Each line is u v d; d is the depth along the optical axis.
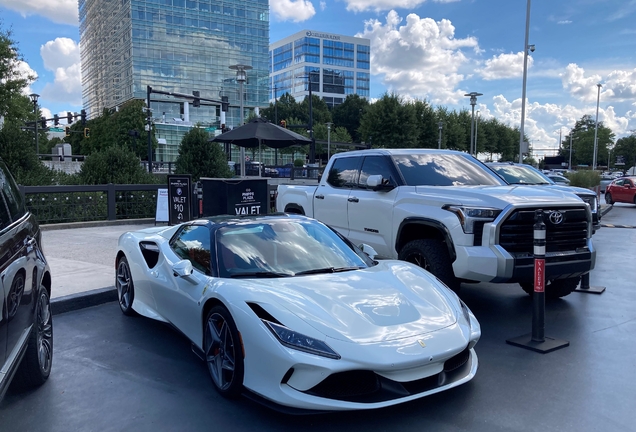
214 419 3.38
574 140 97.88
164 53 84.50
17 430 3.28
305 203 8.20
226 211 10.44
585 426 3.25
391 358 3.09
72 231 12.38
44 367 3.93
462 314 3.80
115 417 3.43
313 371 3.06
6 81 29.55
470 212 5.24
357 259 4.63
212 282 3.96
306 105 92.88
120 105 86.56
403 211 6.03
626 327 5.34
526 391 3.78
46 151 72.94
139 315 5.81
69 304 6.07
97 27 103.50
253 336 3.30
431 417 3.37
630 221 17.58
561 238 5.40
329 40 135.75
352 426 3.26
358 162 7.34
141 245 5.58
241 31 92.12
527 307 6.16
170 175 11.95
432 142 50.38
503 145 68.75
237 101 91.31
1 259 3.03
